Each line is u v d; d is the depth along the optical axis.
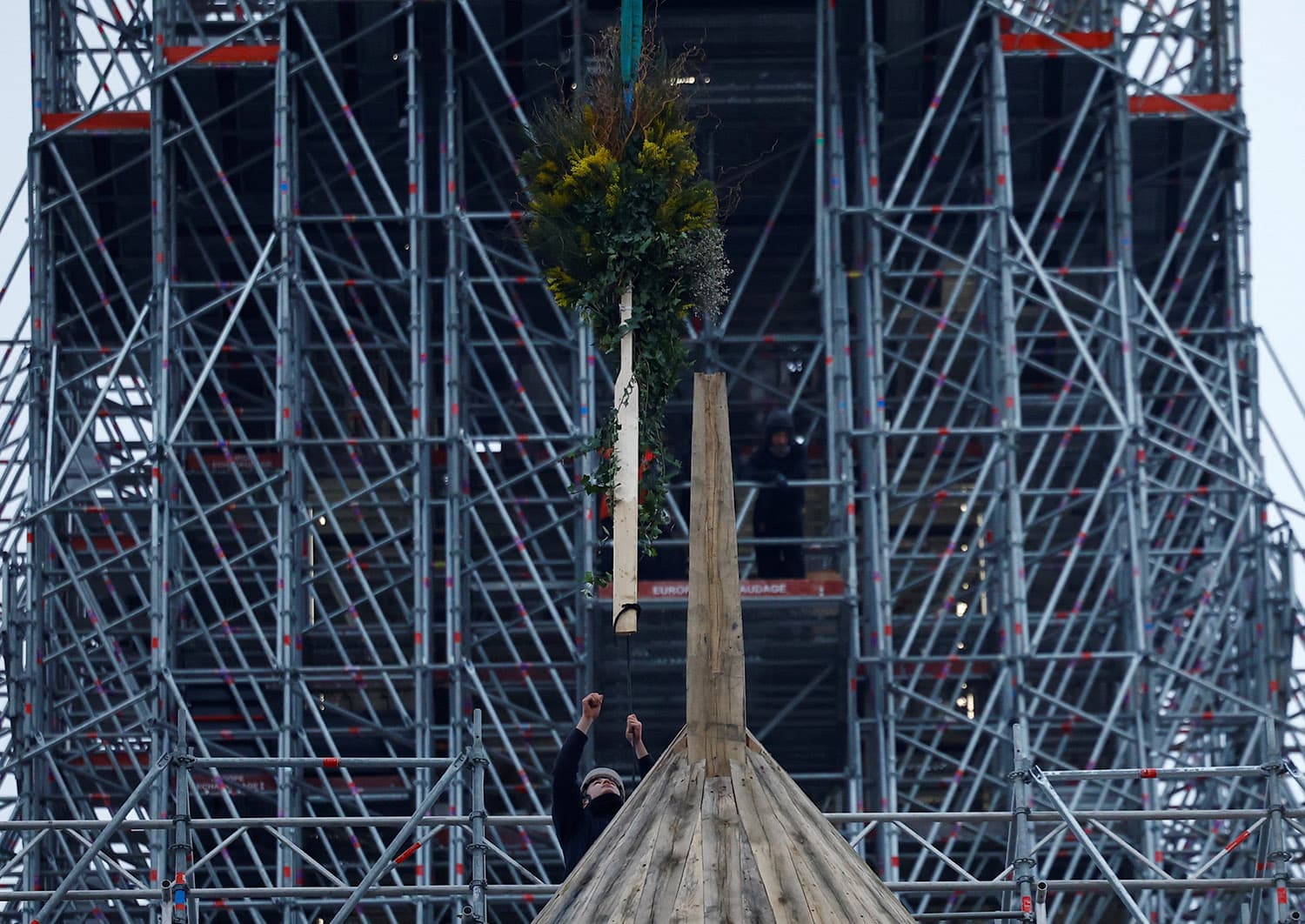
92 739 58.62
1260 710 54.09
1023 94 60.47
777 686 56.38
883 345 61.41
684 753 22.58
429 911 54.84
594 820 26.30
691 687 22.39
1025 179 62.34
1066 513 62.12
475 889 36.91
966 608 61.12
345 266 59.12
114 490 60.72
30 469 58.06
